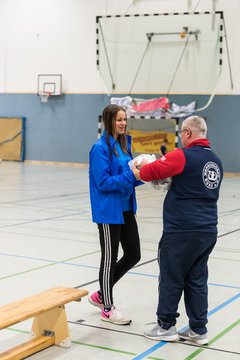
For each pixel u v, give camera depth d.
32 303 3.78
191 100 20.22
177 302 4.02
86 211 10.57
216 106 20.03
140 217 10.04
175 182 3.93
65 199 12.22
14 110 23.75
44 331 4.00
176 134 19.28
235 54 19.64
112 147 4.26
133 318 4.55
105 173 4.16
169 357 3.75
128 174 4.11
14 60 23.56
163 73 20.56
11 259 6.54
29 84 23.34
